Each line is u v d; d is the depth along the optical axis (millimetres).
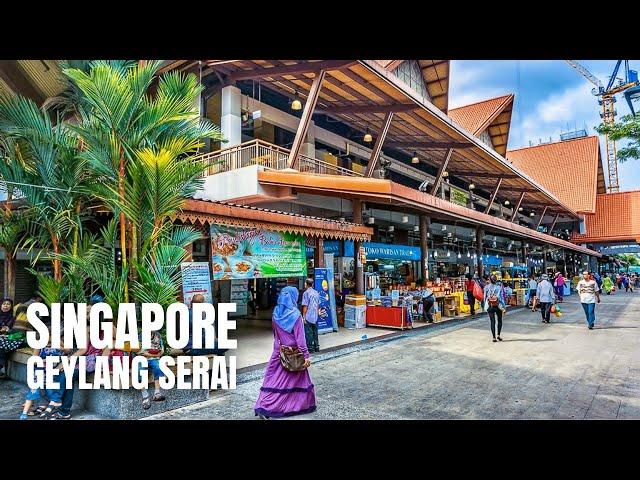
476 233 24406
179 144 6156
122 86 5812
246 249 10039
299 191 13453
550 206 39594
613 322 14086
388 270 22047
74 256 5883
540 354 8789
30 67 10914
